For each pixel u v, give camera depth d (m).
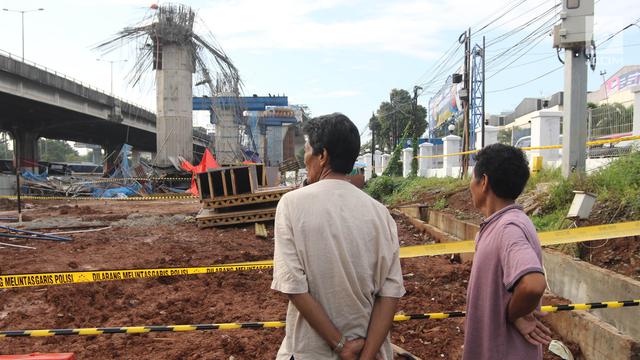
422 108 56.03
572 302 4.79
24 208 18.33
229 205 11.26
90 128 49.50
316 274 1.78
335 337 1.75
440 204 11.92
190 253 8.04
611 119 10.88
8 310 5.05
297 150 68.56
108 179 27.94
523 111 49.53
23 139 42.22
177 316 4.73
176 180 30.86
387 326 1.85
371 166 34.19
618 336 3.38
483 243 2.12
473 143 21.05
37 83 31.41
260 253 8.02
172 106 31.62
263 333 4.28
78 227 11.58
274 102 65.19
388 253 1.89
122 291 5.66
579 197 5.79
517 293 1.84
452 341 4.12
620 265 4.81
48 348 3.99
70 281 4.32
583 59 8.24
